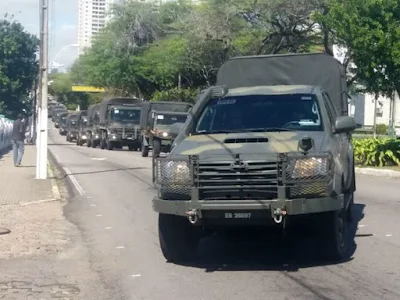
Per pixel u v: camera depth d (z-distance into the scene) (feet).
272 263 31.99
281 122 33.32
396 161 77.77
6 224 43.70
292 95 34.55
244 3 125.70
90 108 175.94
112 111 148.97
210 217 28.78
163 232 31.30
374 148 78.48
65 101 414.21
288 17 122.93
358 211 47.24
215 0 132.98
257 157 28.43
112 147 150.30
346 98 44.57
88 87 260.62
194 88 177.78
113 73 195.11
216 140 31.17
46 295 27.27
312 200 28.17
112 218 46.96
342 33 73.92
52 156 118.93
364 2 71.41
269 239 37.17
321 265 31.24
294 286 27.58
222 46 143.43
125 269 31.58
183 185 29.04
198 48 147.33
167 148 110.32
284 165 28.14
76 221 45.88
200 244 36.55
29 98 214.07
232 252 34.55
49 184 67.10
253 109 34.19
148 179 73.67
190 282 28.68
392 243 36.06
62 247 37.06
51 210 50.62
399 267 30.66
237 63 44.62
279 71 44.37
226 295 26.45
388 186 62.54
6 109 206.08
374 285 27.55
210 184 28.66
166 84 185.57
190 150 30.09
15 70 209.56
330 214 29.68
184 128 34.12
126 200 56.34
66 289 28.22
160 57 179.11
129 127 146.61
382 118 186.19
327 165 28.58
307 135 31.35
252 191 28.40
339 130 32.19
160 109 117.50
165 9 190.19
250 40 135.13
